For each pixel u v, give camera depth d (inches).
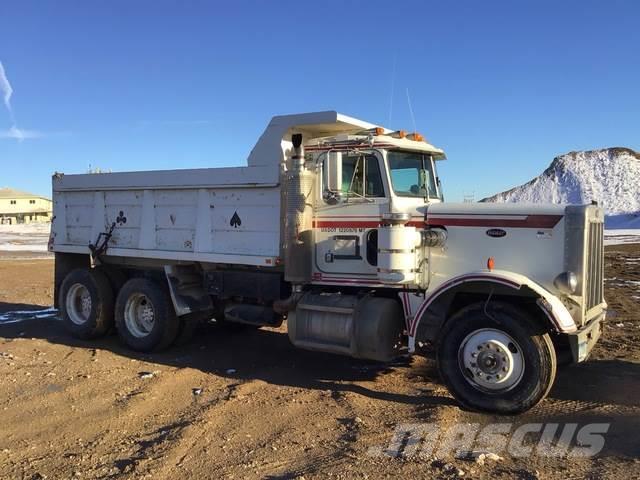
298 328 283.0
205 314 353.1
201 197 319.9
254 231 300.7
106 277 371.9
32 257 1070.4
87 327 366.6
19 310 488.4
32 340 366.0
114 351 342.6
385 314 263.1
